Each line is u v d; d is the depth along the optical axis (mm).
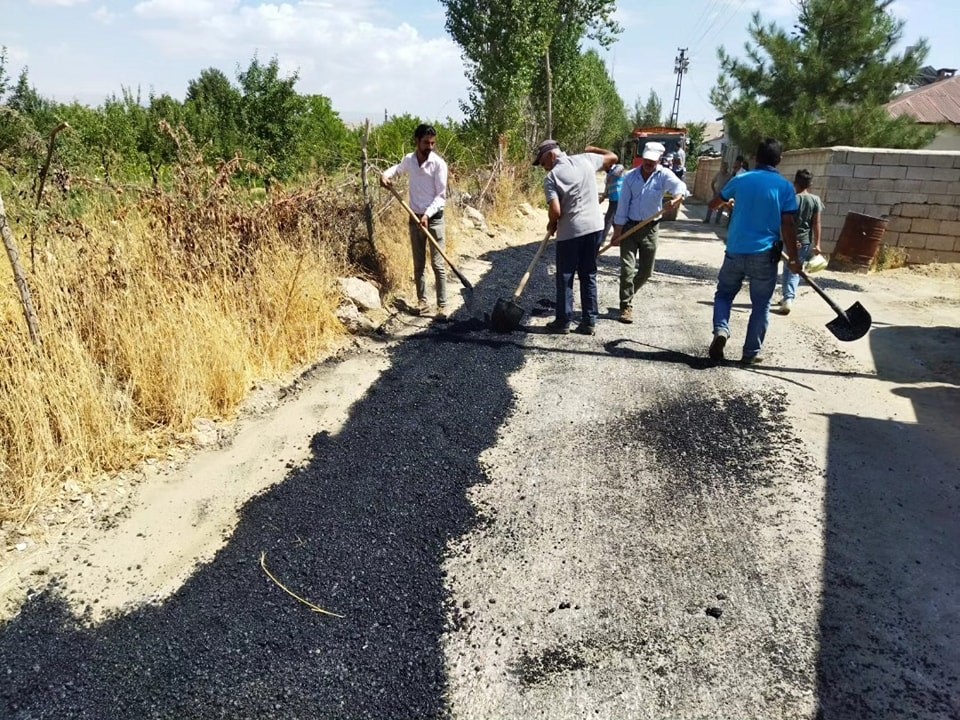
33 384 3174
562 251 5496
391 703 2189
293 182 7285
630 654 2371
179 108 11812
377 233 6824
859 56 13328
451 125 14508
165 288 4129
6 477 3057
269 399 4301
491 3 13180
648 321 6191
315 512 3178
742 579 2734
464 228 9492
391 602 2629
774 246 4738
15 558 2816
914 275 8727
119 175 5230
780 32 13797
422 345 5402
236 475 3482
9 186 4195
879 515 3162
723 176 15508
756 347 4965
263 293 4898
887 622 2510
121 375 3861
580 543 2963
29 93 10008
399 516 3152
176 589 2695
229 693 2227
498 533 3037
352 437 3875
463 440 3857
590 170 5375
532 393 4504
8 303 3494
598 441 3846
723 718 2127
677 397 4430
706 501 3270
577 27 18141
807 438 3889
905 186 9070
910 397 4488
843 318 5125
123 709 2180
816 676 2277
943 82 18250
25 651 2393
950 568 2803
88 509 3146
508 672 2305
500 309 5570
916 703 2176
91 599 2637
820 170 9695
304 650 2398
